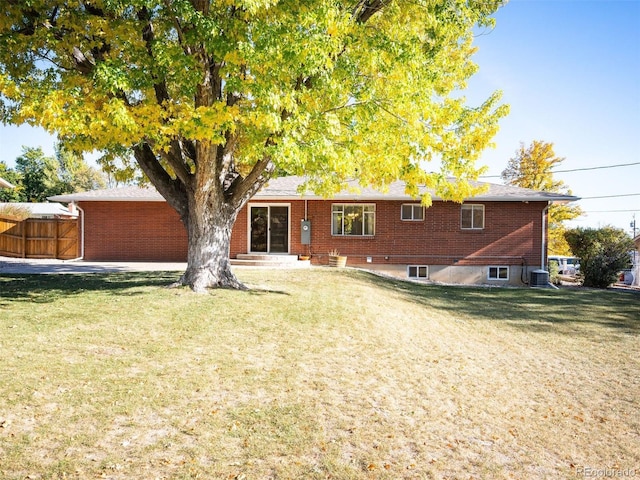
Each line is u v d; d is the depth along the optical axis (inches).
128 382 202.2
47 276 514.3
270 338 282.8
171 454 147.9
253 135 307.7
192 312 326.0
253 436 163.2
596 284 796.6
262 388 206.5
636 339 372.8
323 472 143.7
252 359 243.9
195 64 295.0
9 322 289.1
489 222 758.5
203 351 251.3
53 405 176.2
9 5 293.1
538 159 1441.9
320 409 189.0
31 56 345.4
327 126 303.0
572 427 197.6
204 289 397.4
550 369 280.5
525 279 756.6
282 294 408.5
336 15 284.7
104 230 779.4
